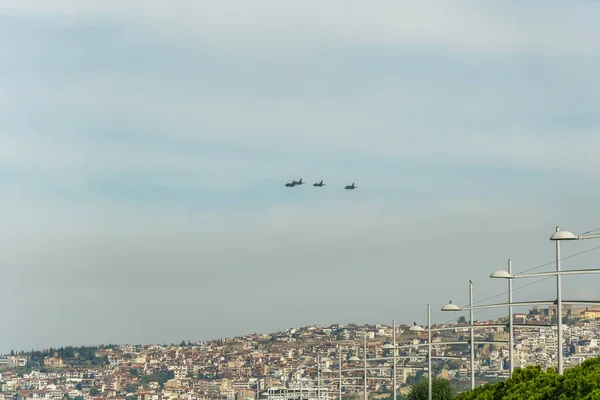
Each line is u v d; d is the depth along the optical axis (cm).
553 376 9669
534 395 9381
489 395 10662
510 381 10619
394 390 19662
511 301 12988
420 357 19825
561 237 9606
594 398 8462
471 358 14788
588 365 9750
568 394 9188
